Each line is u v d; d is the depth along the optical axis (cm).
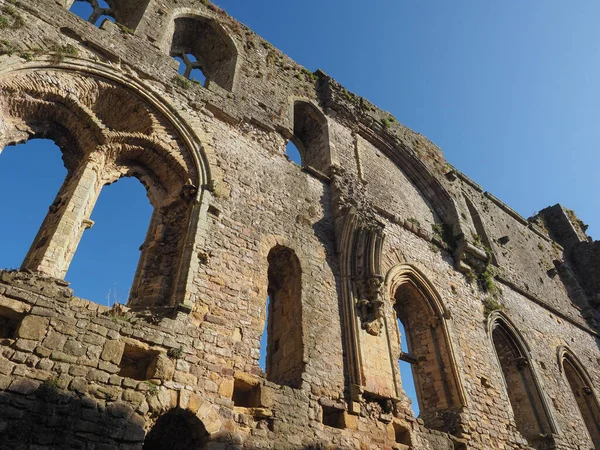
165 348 924
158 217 1234
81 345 816
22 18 1172
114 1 1728
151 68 1408
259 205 1370
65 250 996
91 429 745
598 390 2250
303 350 1159
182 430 914
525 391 1848
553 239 3309
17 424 686
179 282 1054
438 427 1425
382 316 1387
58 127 1205
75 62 1215
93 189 1134
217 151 1383
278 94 1816
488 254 2105
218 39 1880
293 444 978
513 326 1988
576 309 2691
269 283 1416
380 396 1215
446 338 1598
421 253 1831
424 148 2391
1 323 806
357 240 1467
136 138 1241
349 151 1955
